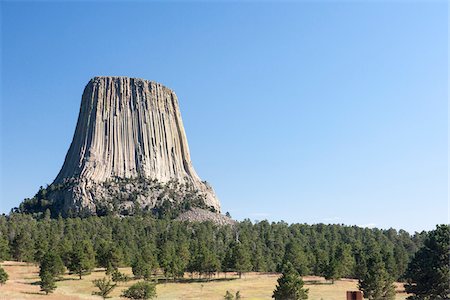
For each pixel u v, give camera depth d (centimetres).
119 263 14050
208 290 11350
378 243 18012
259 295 10588
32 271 13800
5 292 8612
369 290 9550
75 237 18038
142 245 17475
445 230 7150
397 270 13225
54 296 8688
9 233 18225
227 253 14188
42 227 19325
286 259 14500
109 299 9281
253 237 19412
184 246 15162
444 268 6706
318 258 14562
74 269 12769
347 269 13762
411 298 7175
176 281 13238
